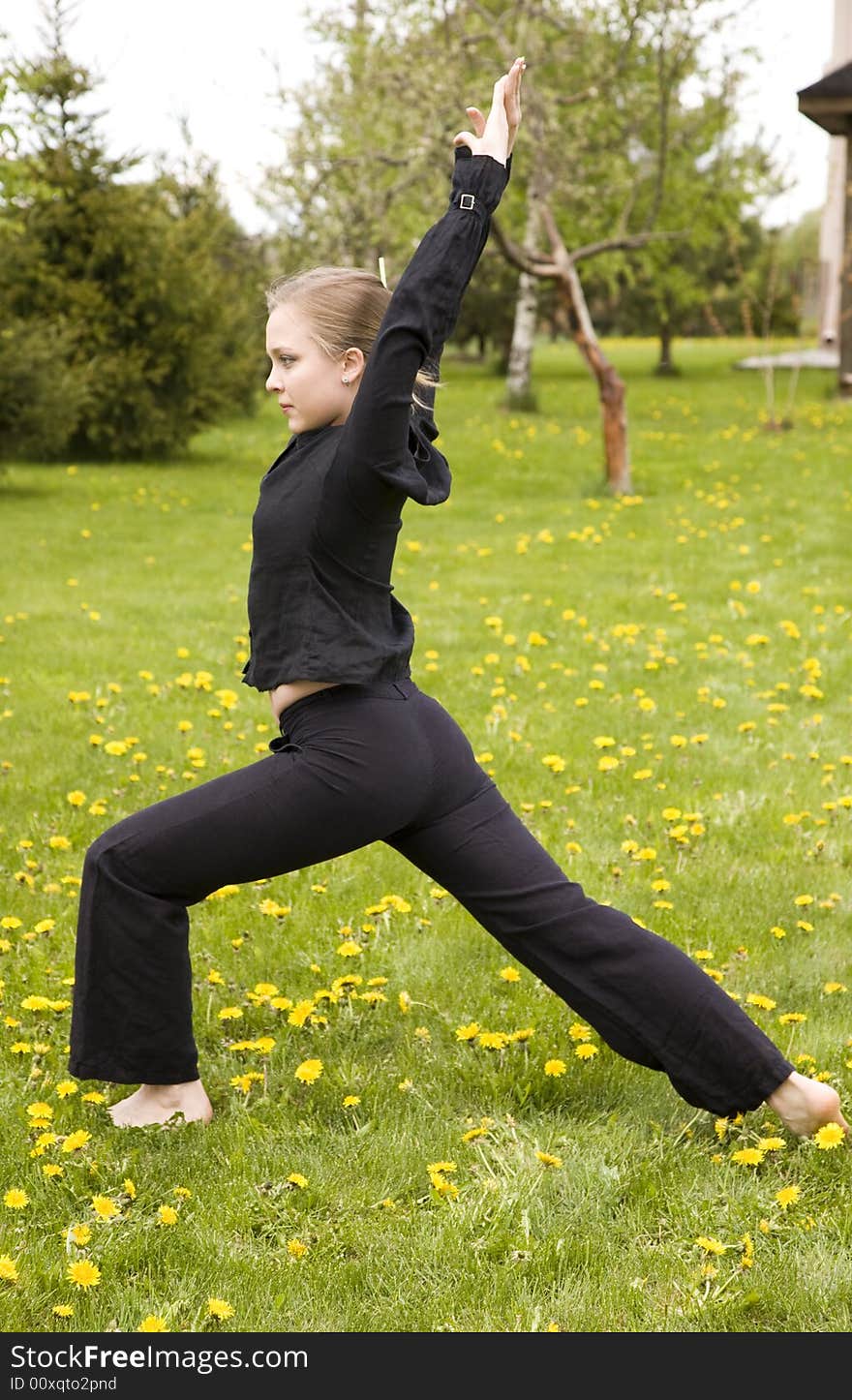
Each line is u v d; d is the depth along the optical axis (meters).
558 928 2.72
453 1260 2.45
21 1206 2.48
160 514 13.47
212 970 3.64
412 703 2.68
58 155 17.53
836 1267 2.43
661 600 8.91
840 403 22.08
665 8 14.38
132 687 6.88
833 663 7.23
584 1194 2.64
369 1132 2.91
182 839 2.64
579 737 5.94
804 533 11.32
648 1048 2.73
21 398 15.58
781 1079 2.72
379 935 3.92
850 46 24.20
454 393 27.28
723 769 5.52
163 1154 2.77
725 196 23.64
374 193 16.08
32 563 10.63
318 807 2.61
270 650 2.61
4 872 4.41
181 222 18.67
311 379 2.60
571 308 13.98
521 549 10.73
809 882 4.37
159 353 17.98
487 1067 3.16
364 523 2.51
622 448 13.98
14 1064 3.17
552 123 14.55
